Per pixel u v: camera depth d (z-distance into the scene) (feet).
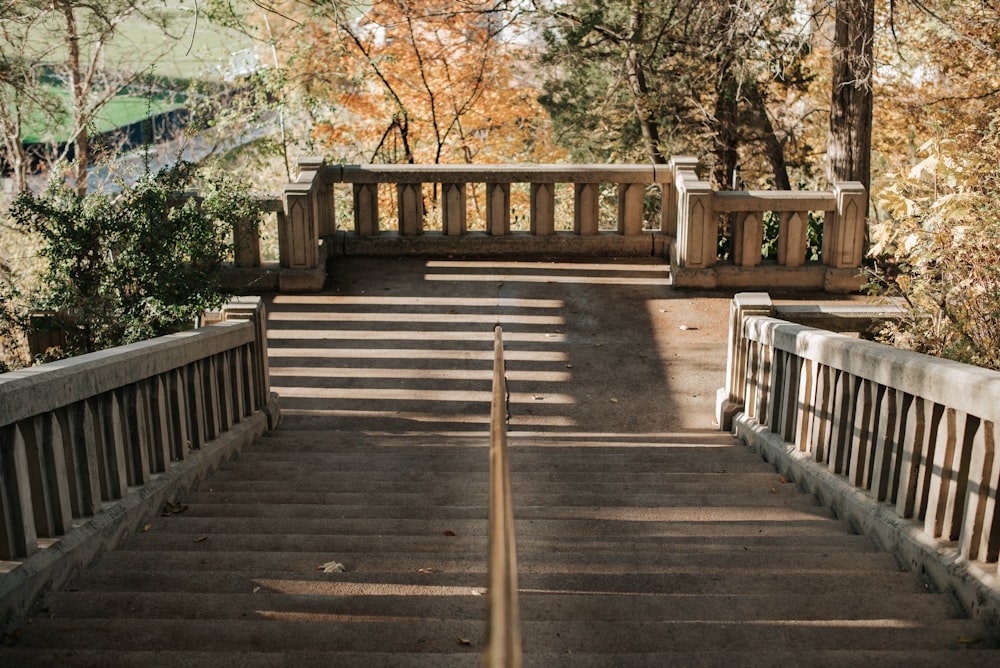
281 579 12.87
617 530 15.98
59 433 13.44
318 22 62.54
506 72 70.85
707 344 32.68
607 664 10.00
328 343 32.50
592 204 40.34
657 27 59.93
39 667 9.91
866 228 42.32
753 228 36.99
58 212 23.02
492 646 3.84
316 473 20.49
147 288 23.54
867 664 10.05
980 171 23.39
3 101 51.47
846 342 16.75
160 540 14.92
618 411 28.02
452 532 15.61
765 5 48.19
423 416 27.48
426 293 36.65
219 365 21.97
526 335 33.24
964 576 12.09
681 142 66.69
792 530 15.85
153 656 10.10
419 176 39.83
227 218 25.36
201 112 63.46
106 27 50.78
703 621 11.25
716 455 22.27
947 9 48.21
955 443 13.00
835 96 46.32
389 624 11.00
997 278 21.93
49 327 23.77
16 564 12.10
